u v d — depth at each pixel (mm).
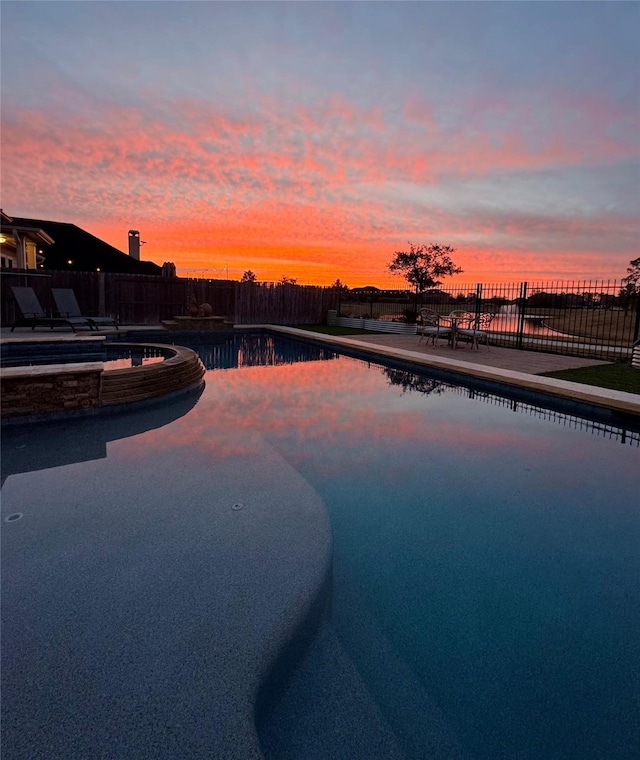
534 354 9922
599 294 10531
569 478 3580
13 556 2283
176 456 3824
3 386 4570
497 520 2895
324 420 5160
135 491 3100
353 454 4066
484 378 6980
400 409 5727
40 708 1409
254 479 3330
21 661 1591
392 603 2094
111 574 2131
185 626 1777
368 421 5148
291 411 5559
